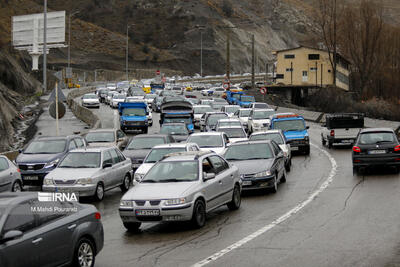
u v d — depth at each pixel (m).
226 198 15.55
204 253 11.17
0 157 19.59
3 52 91.75
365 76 102.50
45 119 57.78
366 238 11.77
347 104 100.75
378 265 9.70
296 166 26.73
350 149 33.41
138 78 173.00
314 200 17.03
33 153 23.55
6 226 8.35
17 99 75.19
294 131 31.89
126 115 44.91
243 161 19.77
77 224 9.75
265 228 13.32
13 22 76.88
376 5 102.12
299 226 13.35
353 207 15.47
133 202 13.43
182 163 14.84
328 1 107.75
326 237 12.05
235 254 10.94
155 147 21.50
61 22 74.12
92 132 30.38
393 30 103.75
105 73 162.62
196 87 126.94
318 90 110.44
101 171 19.61
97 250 10.28
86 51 186.75
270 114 43.81
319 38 141.38
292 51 119.62
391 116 90.75
